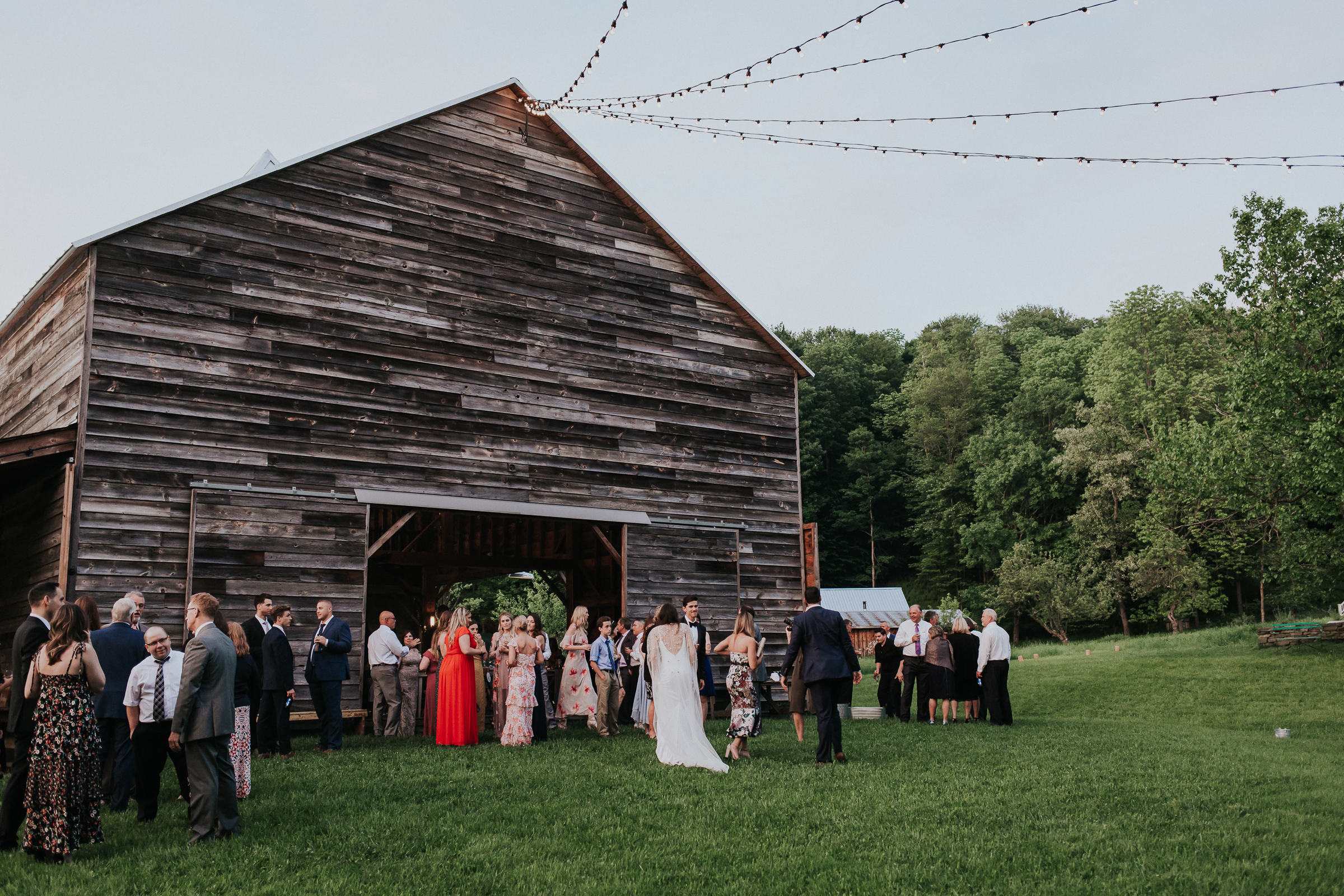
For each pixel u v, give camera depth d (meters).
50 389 14.27
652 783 8.88
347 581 14.22
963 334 68.25
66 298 14.13
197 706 7.10
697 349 18.72
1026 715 21.36
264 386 14.11
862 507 63.09
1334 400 23.22
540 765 9.96
